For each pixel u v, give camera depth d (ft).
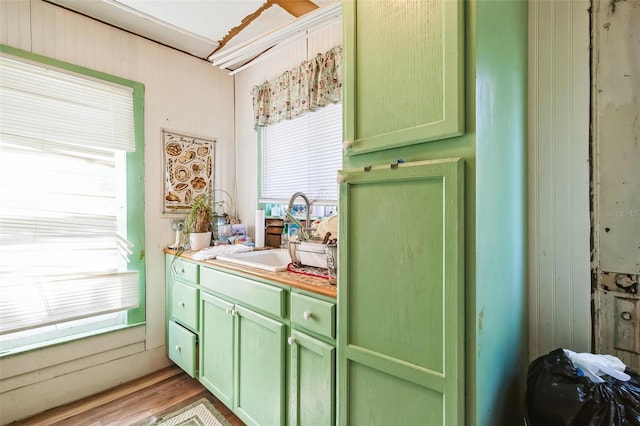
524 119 3.91
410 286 2.95
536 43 3.98
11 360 5.63
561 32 3.82
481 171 2.72
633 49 3.41
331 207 6.61
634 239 3.44
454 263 2.65
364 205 3.31
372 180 3.19
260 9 6.17
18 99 5.67
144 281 7.26
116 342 6.82
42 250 5.96
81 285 6.39
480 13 2.70
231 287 5.38
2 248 5.57
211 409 5.95
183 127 7.92
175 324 7.09
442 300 2.74
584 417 2.66
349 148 3.44
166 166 7.62
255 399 4.93
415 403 2.93
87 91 6.42
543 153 3.96
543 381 3.03
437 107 2.78
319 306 3.87
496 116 3.05
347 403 3.45
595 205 3.65
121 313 7.11
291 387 4.32
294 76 6.99
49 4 6.00
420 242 2.88
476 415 2.68
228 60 6.02
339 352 3.51
